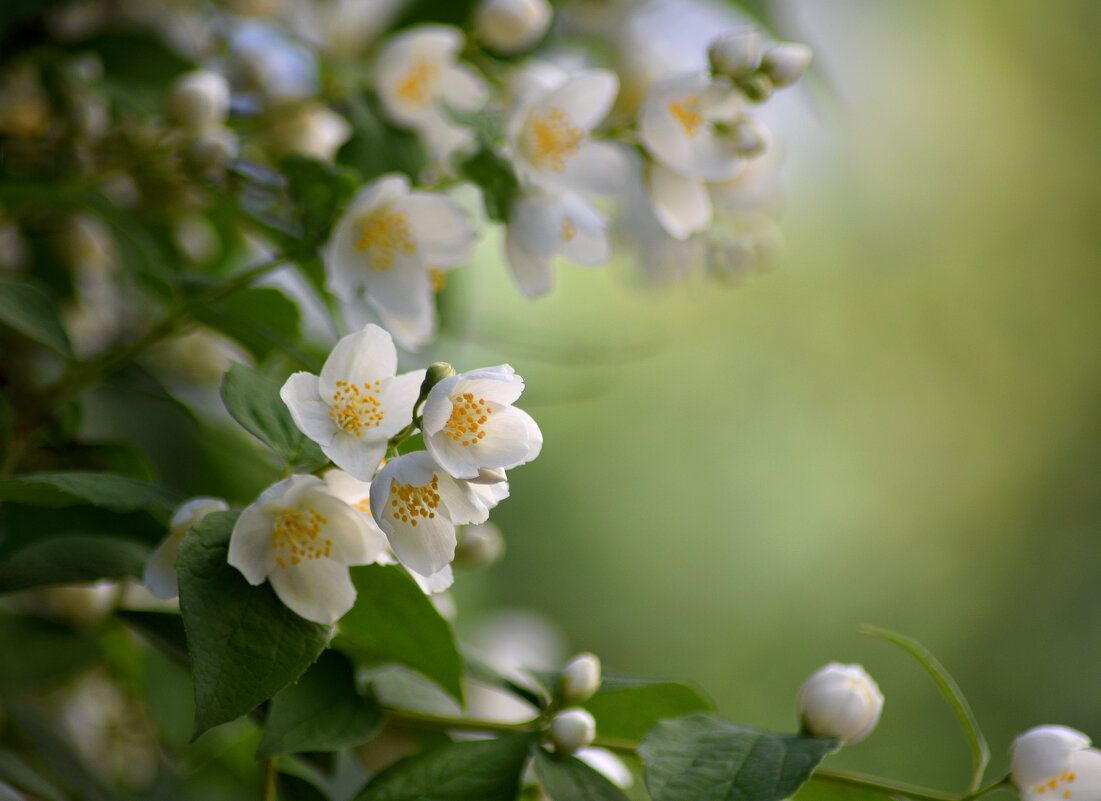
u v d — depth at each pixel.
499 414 0.68
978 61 2.76
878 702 0.72
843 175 2.65
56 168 0.85
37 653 0.79
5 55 0.85
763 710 2.65
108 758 0.85
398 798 0.69
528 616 1.17
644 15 0.96
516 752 0.70
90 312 0.88
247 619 0.67
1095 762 0.72
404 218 0.79
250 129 0.85
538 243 0.79
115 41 0.86
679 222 0.81
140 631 0.74
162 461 0.87
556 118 0.80
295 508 0.68
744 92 0.79
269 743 0.69
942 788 2.48
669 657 2.58
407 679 0.74
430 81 0.84
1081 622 2.67
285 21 0.91
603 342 1.06
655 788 0.68
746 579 2.74
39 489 0.69
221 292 0.78
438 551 0.68
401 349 0.88
